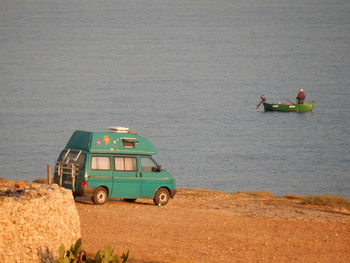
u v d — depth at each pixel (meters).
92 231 74.44
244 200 109.88
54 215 54.94
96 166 91.75
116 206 92.44
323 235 81.12
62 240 55.53
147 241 71.44
